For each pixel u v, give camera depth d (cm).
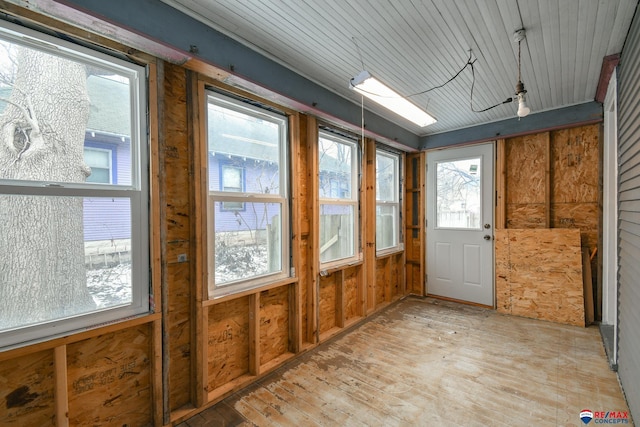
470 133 384
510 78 252
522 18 173
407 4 160
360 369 229
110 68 155
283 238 248
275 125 245
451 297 404
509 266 350
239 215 216
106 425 153
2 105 125
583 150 321
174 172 179
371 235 350
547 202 337
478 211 382
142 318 159
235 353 214
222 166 207
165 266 168
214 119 203
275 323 245
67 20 132
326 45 202
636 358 159
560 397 188
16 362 128
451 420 171
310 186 270
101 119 152
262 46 202
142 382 166
